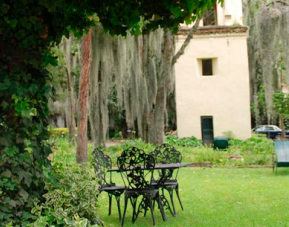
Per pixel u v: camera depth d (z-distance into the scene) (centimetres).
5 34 368
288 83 1233
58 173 430
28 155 369
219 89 2050
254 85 2153
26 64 379
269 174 1073
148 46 1619
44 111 399
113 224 577
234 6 2077
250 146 1495
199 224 562
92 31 1387
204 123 2062
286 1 1222
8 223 345
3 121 362
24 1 371
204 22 2223
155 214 644
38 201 370
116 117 2761
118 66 1483
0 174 354
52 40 416
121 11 469
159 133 1548
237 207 663
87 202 402
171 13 489
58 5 383
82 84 1212
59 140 1599
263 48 1223
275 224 547
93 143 1508
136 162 574
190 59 2066
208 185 898
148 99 1636
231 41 2044
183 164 622
